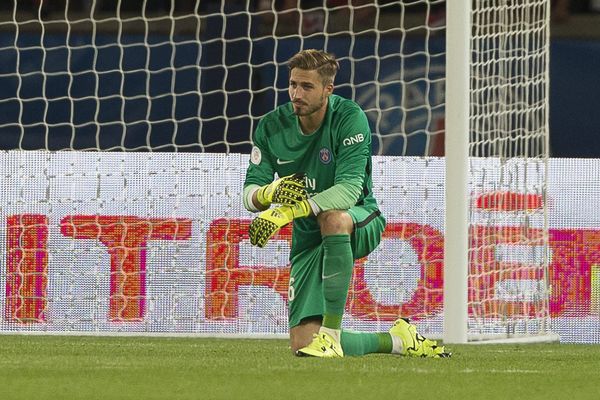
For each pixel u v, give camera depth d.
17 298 25.50
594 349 22.00
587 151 39.66
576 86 39.75
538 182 25.05
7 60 37.84
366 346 16.92
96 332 25.08
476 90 24.53
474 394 12.08
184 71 37.19
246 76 37.03
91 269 25.56
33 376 13.22
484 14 25.19
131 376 13.21
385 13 38.75
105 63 37.72
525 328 24.84
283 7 38.41
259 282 25.48
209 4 37.88
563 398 11.91
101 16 38.78
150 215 25.64
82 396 11.62
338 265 15.95
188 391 11.97
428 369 14.49
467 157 22.06
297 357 16.06
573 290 25.73
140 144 37.03
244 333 25.09
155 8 38.53
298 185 15.92
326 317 16.19
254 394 11.77
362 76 37.03
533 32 25.59
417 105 36.53
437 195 25.62
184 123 36.84
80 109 37.22
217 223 25.61
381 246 25.48
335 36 38.28
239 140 36.53
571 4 41.00
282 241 25.47
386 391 12.12
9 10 39.03
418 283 25.52
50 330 25.50
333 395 11.76
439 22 38.41
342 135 16.42
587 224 25.80
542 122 25.58
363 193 16.83
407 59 37.22
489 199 24.58
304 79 16.00
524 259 24.94
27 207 25.61
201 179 25.66
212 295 25.52
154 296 25.52
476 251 24.22
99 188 25.66
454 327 22.16
